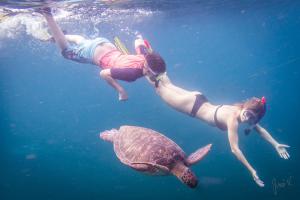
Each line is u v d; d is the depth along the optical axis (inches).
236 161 743.7
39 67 1815.9
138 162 236.8
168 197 609.3
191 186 224.1
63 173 913.5
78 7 626.5
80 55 299.4
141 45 282.0
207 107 332.5
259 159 743.7
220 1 899.4
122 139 277.4
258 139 905.5
